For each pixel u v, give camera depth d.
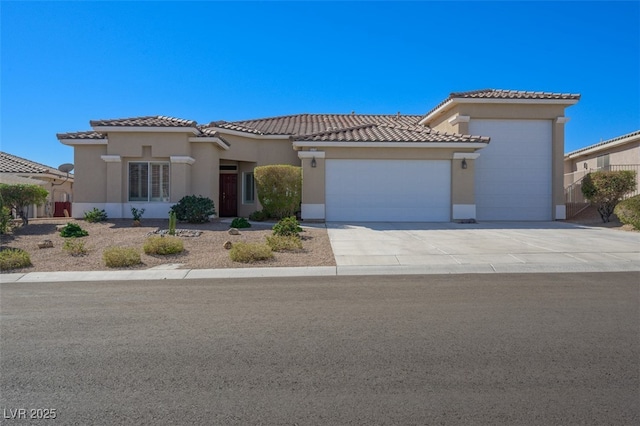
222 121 24.83
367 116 31.50
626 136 27.08
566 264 11.79
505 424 3.99
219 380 4.91
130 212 20.53
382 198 21.50
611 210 21.14
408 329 6.59
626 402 4.37
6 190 17.58
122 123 20.31
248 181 25.14
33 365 5.37
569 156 33.84
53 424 4.05
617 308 7.70
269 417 4.14
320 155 21.28
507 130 23.66
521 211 23.55
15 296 8.91
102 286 9.84
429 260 12.31
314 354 5.64
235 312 7.59
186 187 20.61
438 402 4.38
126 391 4.68
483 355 5.55
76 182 20.95
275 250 13.64
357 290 9.23
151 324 6.95
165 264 12.16
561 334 6.32
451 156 21.48
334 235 16.48
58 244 14.91
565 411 4.20
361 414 4.17
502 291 9.06
